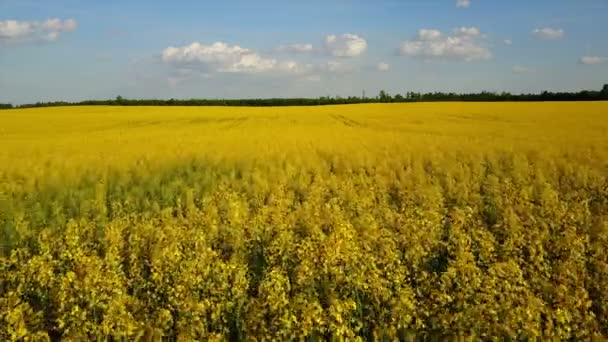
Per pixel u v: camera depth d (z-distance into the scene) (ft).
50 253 31.73
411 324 22.81
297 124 140.67
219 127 133.28
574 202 44.88
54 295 25.23
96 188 48.67
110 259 27.84
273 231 35.35
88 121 160.86
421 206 45.11
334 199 45.37
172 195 49.65
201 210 43.09
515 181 55.52
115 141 93.04
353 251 27.17
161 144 83.92
